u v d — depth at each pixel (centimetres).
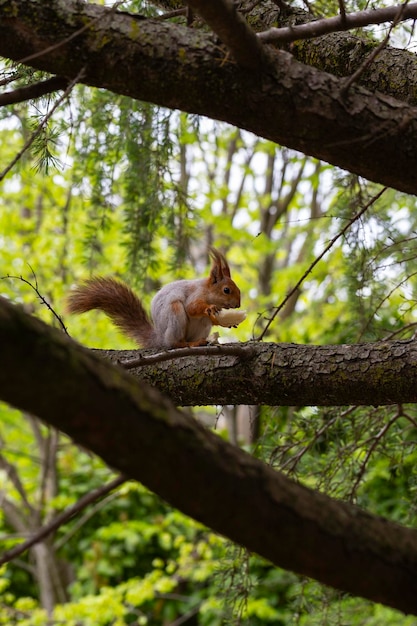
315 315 1391
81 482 1427
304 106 376
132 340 724
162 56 376
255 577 705
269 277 1731
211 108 384
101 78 386
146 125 777
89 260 873
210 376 551
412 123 375
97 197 842
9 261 1342
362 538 281
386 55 559
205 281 714
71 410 244
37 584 1416
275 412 725
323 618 721
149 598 1179
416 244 829
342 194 783
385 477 1009
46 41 378
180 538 1191
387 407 723
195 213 841
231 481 267
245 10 455
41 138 530
